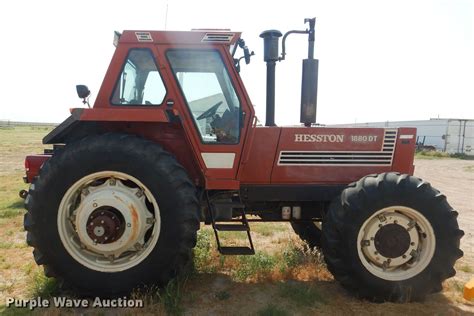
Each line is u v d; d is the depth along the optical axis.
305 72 3.92
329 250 3.33
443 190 10.41
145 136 3.62
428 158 22.36
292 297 3.31
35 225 3.16
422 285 3.29
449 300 3.38
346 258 3.26
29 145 25.55
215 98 3.67
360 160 3.93
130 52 3.53
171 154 3.35
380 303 3.27
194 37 3.54
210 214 3.56
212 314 3.01
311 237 4.50
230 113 3.68
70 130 3.43
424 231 3.36
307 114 3.92
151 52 3.54
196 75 3.64
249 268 3.79
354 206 3.26
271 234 5.36
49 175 3.16
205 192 3.70
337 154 3.90
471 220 6.80
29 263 4.07
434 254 3.30
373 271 3.29
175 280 3.33
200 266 3.91
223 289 3.47
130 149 3.18
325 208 4.02
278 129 3.84
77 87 3.60
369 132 3.93
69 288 3.26
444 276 3.31
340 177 3.91
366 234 3.35
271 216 4.05
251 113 3.61
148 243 3.29
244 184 3.83
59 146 3.74
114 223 3.16
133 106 3.53
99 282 3.19
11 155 18.84
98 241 3.16
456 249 3.31
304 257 4.07
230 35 3.57
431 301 3.34
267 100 4.10
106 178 3.32
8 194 8.48
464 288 3.41
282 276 3.75
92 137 3.23
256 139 3.82
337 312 3.08
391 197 3.27
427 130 27.19
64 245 3.19
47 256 3.17
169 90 3.55
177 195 3.19
